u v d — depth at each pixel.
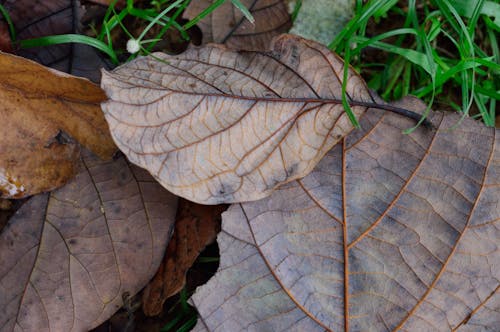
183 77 0.43
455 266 0.43
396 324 0.42
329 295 0.42
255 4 0.47
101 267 0.44
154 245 0.45
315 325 0.42
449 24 0.50
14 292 0.44
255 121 0.42
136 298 0.46
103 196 0.45
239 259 0.42
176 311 0.47
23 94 0.43
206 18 0.47
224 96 0.42
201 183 0.42
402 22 0.51
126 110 0.42
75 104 0.44
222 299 0.42
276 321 0.42
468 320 0.42
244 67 0.43
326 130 0.43
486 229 0.43
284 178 0.42
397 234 0.43
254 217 0.43
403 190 0.43
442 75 0.47
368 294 0.42
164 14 0.48
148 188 0.45
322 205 0.43
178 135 0.42
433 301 0.42
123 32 0.49
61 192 0.45
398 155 0.43
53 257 0.44
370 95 0.43
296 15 0.48
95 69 0.47
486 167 0.43
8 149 0.44
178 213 0.45
